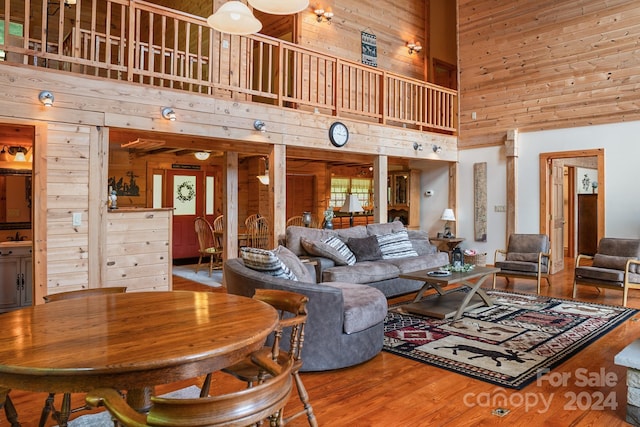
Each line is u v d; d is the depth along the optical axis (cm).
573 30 718
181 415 106
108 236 443
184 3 725
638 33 653
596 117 693
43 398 276
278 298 229
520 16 779
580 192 988
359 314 325
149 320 178
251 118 550
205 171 1008
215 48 636
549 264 623
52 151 409
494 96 815
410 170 931
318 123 624
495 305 516
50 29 744
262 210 988
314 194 1063
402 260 598
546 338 389
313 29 777
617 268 549
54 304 209
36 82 400
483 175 833
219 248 801
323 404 265
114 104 444
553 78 741
